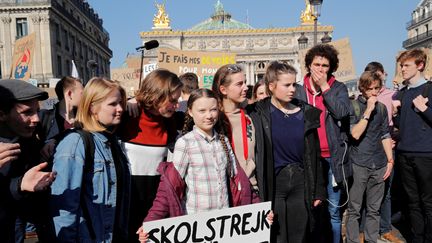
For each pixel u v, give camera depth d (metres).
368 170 4.64
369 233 4.77
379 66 5.82
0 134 2.42
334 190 4.27
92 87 2.77
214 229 3.04
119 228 2.84
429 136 4.39
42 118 4.62
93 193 2.63
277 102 3.73
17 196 2.21
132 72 13.15
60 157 2.53
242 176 3.25
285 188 3.68
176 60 10.35
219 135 3.25
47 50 40.88
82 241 2.57
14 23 40.69
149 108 3.33
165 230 2.87
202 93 3.07
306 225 3.66
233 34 56.28
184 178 3.11
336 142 4.11
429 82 4.50
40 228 2.62
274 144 3.68
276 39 56.41
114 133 3.24
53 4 40.97
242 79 3.38
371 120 4.61
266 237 3.27
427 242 4.46
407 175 4.65
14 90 2.38
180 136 3.38
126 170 2.95
